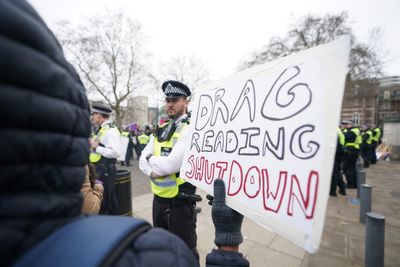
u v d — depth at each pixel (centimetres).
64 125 50
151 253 55
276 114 94
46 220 47
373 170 1095
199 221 388
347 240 332
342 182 602
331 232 360
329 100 74
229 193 107
